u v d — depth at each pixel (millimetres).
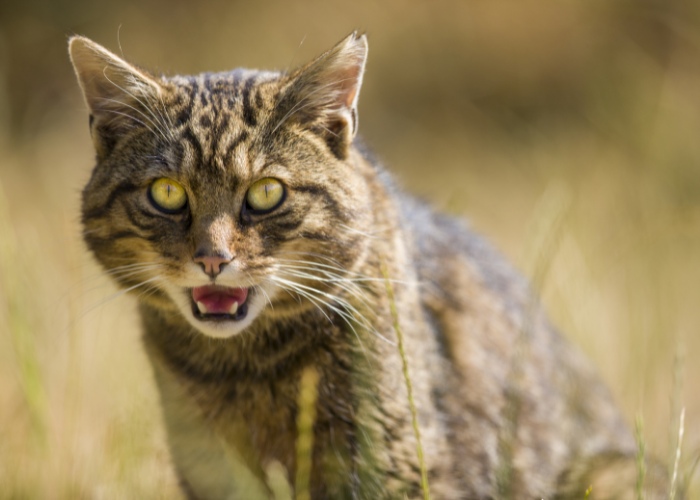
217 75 8938
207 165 7957
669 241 15523
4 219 11180
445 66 25891
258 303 8188
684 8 24469
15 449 10531
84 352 11859
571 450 10219
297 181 8148
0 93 23406
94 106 8500
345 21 26266
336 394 8438
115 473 9820
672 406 8656
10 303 10750
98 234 8445
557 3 26016
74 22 25906
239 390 8594
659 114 20047
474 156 23172
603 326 13055
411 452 8539
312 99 8320
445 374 9250
